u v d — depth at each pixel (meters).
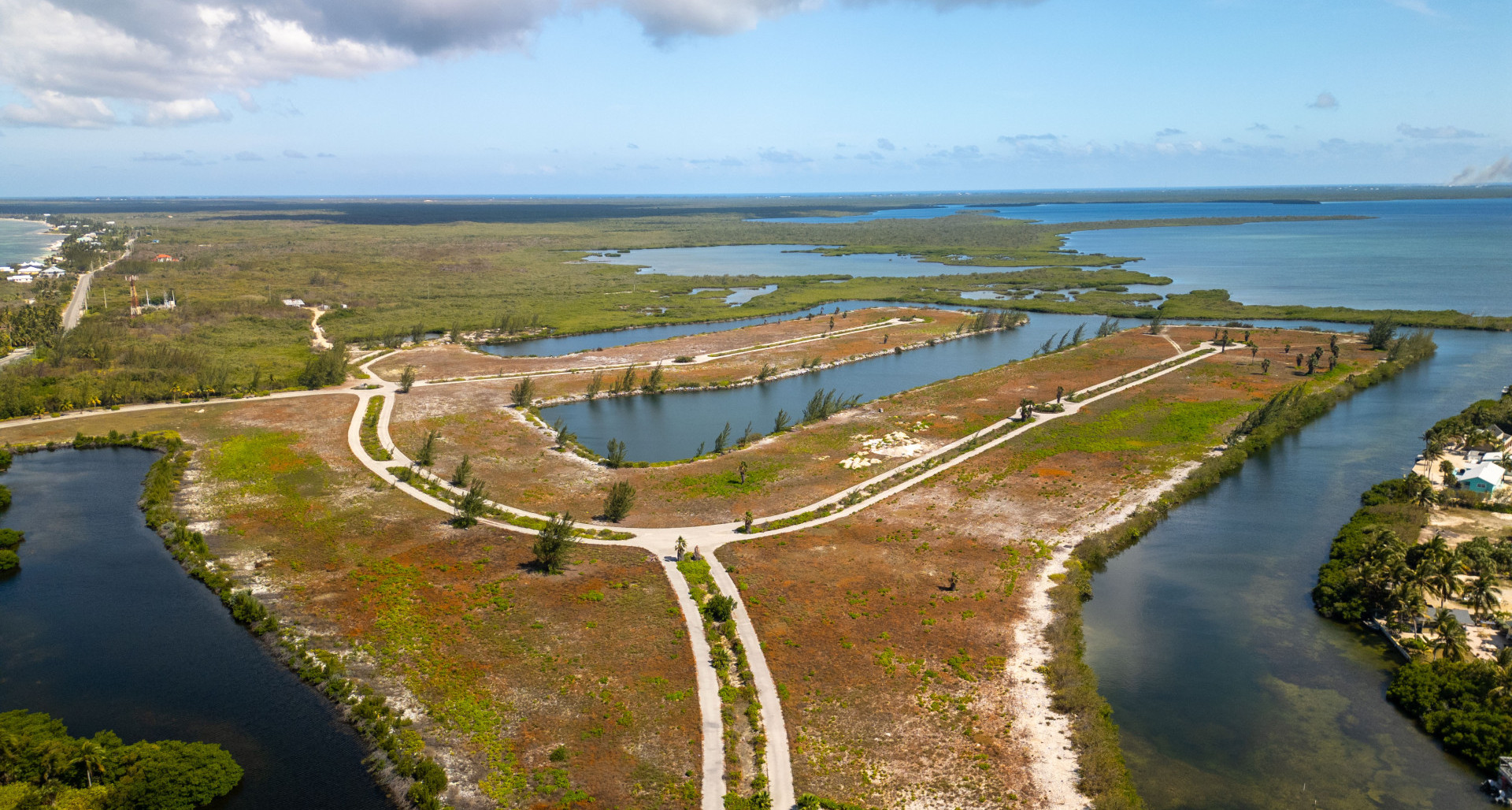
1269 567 103.81
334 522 113.44
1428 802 64.69
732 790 64.12
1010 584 96.62
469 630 86.38
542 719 72.62
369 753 69.50
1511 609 86.38
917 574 99.00
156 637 86.50
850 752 68.44
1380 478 131.62
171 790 63.44
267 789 65.56
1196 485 126.62
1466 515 111.75
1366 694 78.31
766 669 79.44
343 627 87.12
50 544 108.25
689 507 118.94
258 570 99.94
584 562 101.19
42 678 79.38
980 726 71.94
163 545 108.06
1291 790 66.12
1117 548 108.31
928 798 63.56
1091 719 72.12
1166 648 86.25
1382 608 89.31
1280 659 84.25
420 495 123.12
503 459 139.38
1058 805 63.00
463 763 67.44
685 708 73.75
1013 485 127.38
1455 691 73.75
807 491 125.44
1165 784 66.75
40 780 63.22
